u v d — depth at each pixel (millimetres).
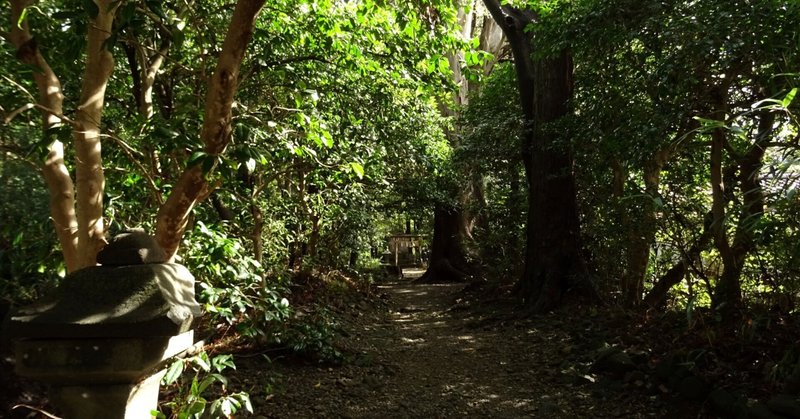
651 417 4402
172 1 4398
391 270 21016
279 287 6422
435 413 4922
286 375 5625
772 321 4840
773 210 3512
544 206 9625
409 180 13273
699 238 5918
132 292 2164
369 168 8305
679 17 4980
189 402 2975
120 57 5520
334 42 6000
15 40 3025
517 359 6637
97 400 2217
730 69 4773
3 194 3301
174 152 3662
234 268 4770
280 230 9312
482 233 14227
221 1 5480
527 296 9664
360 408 4996
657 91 5051
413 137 9742
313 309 8523
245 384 5184
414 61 6344
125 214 4824
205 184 2816
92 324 2059
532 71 10320
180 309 2223
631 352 5645
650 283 8391
